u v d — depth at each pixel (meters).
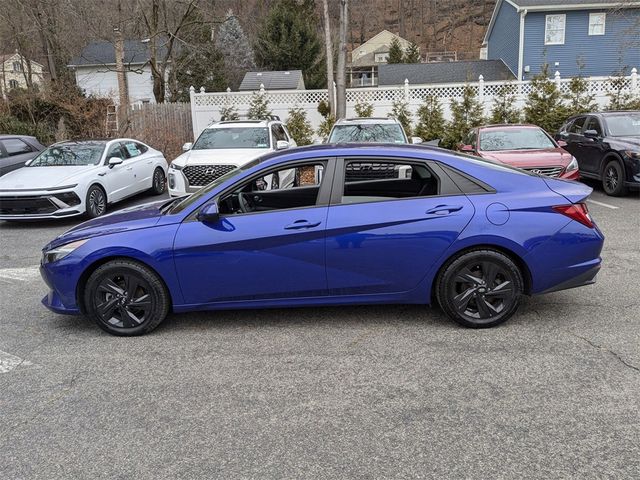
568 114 16.89
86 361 4.23
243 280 4.53
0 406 3.57
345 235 4.43
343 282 4.51
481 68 30.86
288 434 3.14
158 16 23.52
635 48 26.80
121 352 4.38
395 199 4.52
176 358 4.23
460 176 4.55
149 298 4.61
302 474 2.79
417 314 4.94
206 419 3.34
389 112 18.91
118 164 11.27
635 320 4.65
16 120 19.03
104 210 10.70
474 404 3.39
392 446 2.99
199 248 4.49
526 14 27.28
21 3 19.53
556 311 4.91
